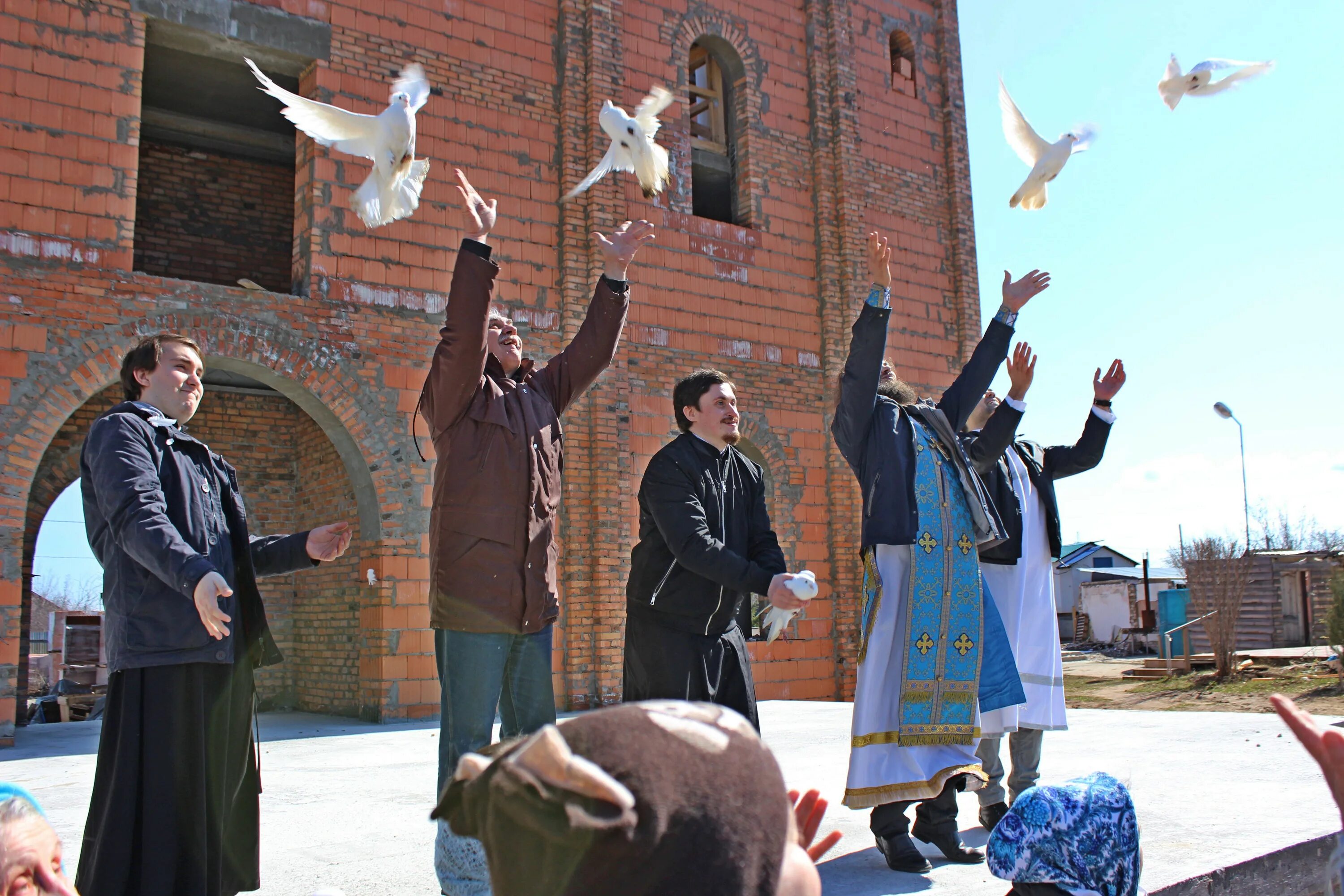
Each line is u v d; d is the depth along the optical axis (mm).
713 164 13445
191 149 12789
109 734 2543
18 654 8250
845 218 13758
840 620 13039
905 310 14422
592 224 11703
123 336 8984
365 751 7465
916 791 3357
